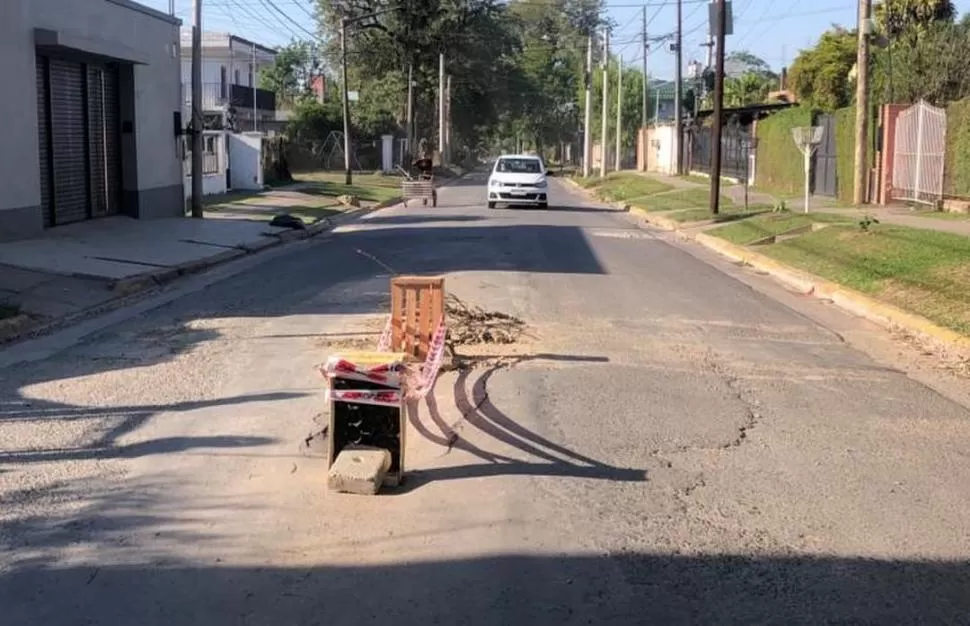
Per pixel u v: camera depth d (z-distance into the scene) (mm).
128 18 21469
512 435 7152
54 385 8414
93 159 20969
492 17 67938
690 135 56031
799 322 12266
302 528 5434
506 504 5812
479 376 8828
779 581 4863
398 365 6023
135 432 7113
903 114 25391
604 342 10500
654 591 4738
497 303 12789
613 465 6551
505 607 4559
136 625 4355
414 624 4395
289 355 9586
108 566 4938
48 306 11992
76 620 4395
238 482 6137
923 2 36312
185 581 4781
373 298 12961
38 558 5020
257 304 12586
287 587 4730
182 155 24750
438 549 5176
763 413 7906
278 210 27719
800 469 6559
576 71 104750
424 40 62656
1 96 16297
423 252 18750
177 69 24281
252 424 7332
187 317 11672
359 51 63562
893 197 25891
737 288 15211
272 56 67062
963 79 30938
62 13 18375
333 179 46094
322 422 7328
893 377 9312
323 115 58531
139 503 5770
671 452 6852
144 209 22656
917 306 12469
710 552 5195
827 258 16969
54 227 19078
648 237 23766
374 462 5977
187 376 8750
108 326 11125
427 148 68312
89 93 20672
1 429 7152
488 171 82250
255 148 35719
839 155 28531
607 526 5520
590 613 4508
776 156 36094
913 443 7191
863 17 25469
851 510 5828
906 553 5219
